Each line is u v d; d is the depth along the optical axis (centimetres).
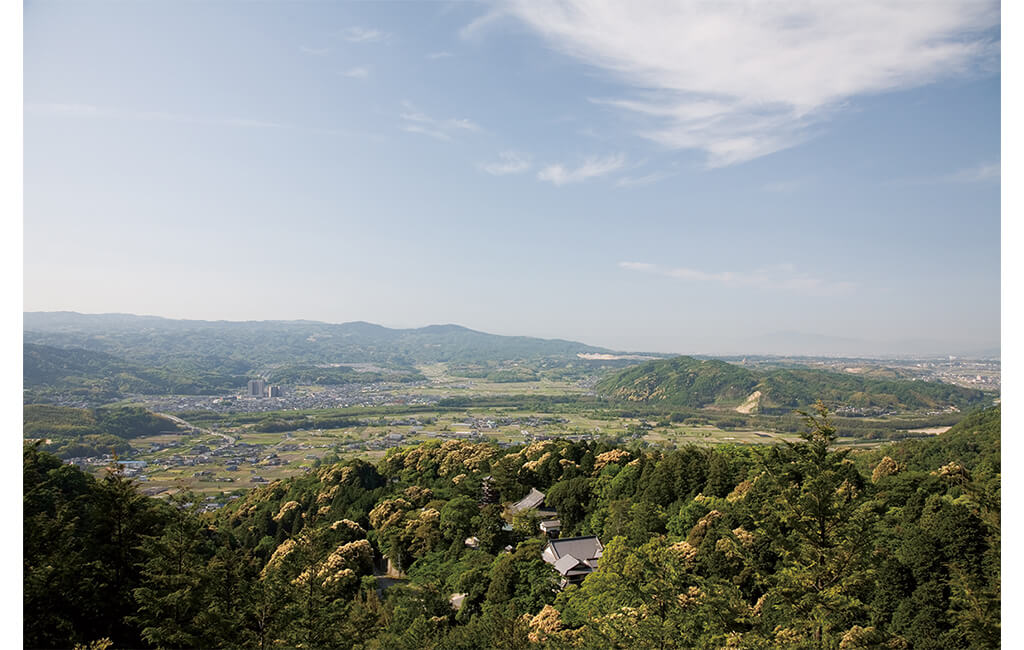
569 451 9756
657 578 3934
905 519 4575
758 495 4247
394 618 5309
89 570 3469
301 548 3447
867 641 2903
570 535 7600
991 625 2631
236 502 10719
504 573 5600
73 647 2986
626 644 3556
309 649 3130
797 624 2992
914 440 8994
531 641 4250
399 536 7425
